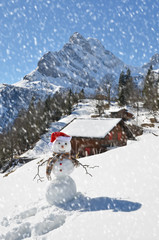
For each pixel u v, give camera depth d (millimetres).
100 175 6016
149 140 9117
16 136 60062
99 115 67250
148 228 2693
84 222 3297
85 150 24984
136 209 3365
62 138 4578
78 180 6105
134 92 85500
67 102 81000
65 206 4059
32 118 65188
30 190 6441
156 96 63406
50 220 3529
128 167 6035
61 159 4473
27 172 11586
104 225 3053
